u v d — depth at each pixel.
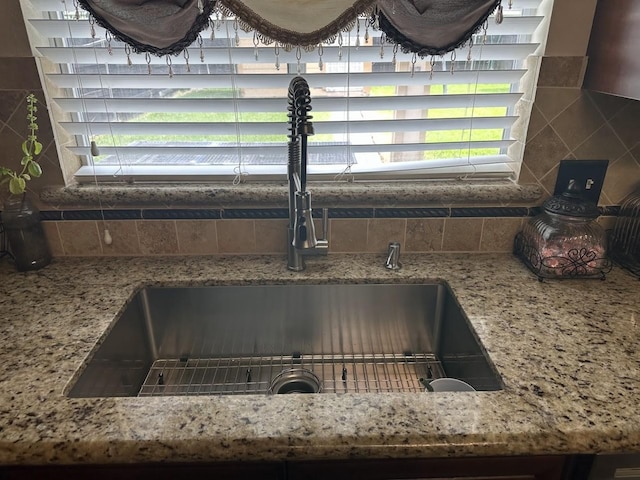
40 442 0.70
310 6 0.93
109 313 1.03
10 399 0.78
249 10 0.93
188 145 1.26
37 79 1.12
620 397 0.78
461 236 1.31
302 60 1.15
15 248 1.19
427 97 1.18
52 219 1.26
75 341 0.94
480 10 0.96
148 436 0.71
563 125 1.20
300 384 1.13
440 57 1.18
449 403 0.77
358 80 1.16
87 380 0.90
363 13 0.94
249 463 0.76
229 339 1.27
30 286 1.14
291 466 0.77
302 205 0.99
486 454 0.71
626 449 0.72
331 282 1.20
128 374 1.10
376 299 1.22
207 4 0.94
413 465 0.78
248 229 1.29
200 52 1.07
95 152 1.19
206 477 0.78
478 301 1.08
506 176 1.31
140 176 1.27
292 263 1.23
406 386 1.15
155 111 1.19
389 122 1.21
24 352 0.90
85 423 0.73
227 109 1.19
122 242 1.29
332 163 1.32
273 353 1.28
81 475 0.76
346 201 1.25
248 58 1.14
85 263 1.27
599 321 1.00
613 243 1.29
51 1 1.09
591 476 0.77
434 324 1.24
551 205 1.19
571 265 1.16
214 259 1.30
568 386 0.81
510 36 1.23
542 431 0.72
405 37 0.98
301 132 0.88
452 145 1.25
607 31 1.05
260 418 0.74
